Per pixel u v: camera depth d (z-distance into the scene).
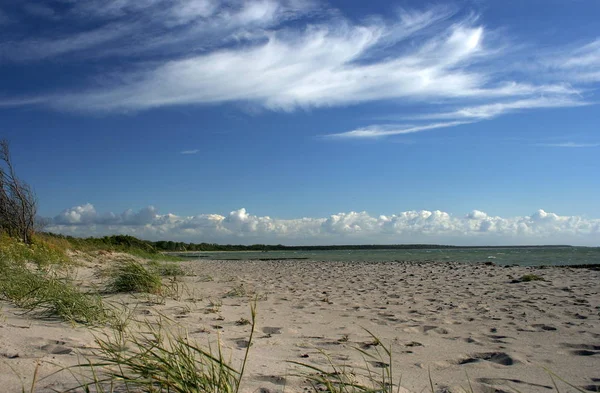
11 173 14.22
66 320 4.04
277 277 14.55
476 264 23.66
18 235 13.60
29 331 3.40
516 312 6.58
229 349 3.70
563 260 31.11
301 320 5.83
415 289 10.25
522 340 4.65
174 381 2.20
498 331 5.17
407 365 3.57
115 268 8.69
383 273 16.75
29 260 9.75
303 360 3.50
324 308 7.05
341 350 4.07
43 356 2.76
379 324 5.64
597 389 3.01
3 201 13.95
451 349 4.22
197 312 5.90
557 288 9.94
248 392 2.49
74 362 2.68
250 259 41.34
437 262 27.59
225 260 37.59
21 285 5.02
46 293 4.70
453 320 5.95
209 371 2.39
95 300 4.75
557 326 5.40
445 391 2.87
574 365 3.64
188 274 13.38
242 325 5.18
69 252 15.42
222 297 8.20
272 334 4.75
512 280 12.07
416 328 5.36
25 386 2.23
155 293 7.26
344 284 11.71
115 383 2.35
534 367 3.57
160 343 3.17
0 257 7.00
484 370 3.46
